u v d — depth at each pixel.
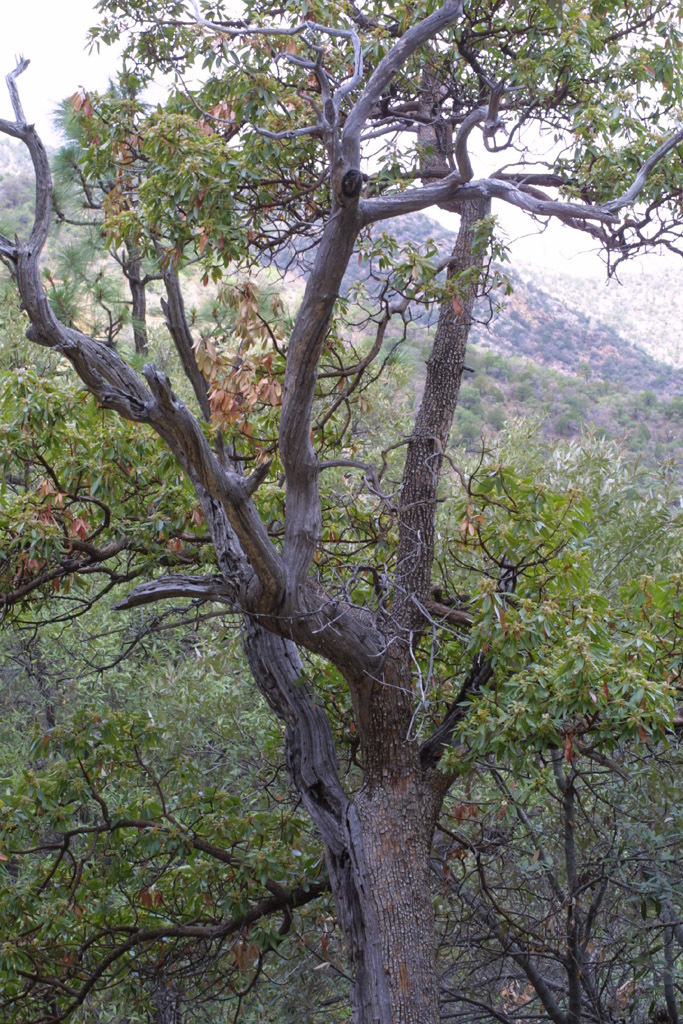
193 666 8.84
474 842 6.22
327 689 6.55
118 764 6.31
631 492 7.91
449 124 6.08
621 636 5.23
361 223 3.55
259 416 5.80
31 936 6.01
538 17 5.94
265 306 4.82
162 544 6.15
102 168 5.98
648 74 6.04
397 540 6.17
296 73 5.88
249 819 5.90
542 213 4.09
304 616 4.66
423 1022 4.66
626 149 5.66
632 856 6.14
